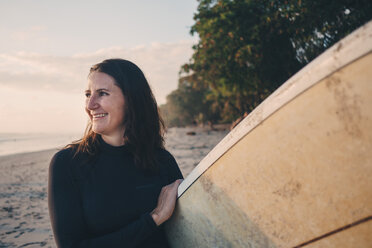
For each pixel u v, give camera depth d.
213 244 1.13
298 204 0.86
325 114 0.75
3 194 6.36
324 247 0.84
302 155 0.82
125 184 1.25
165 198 1.26
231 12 11.26
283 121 0.85
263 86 14.34
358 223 0.75
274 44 11.88
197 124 79.88
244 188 1.00
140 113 1.40
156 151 1.50
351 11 8.49
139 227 1.14
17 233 3.62
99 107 1.29
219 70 14.76
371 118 0.66
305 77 0.77
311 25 9.62
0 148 37.47
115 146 1.31
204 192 1.14
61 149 1.27
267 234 0.96
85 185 1.19
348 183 0.75
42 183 7.98
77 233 1.13
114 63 1.37
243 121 0.97
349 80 0.68
